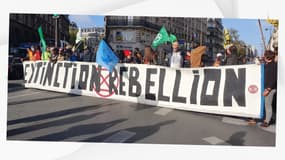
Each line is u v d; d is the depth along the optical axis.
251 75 2.96
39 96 3.89
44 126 2.87
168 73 3.42
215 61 3.83
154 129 2.81
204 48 3.85
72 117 3.07
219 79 3.13
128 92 3.64
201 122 2.98
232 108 3.04
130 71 3.64
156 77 3.48
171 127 2.85
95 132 2.82
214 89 3.14
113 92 3.74
